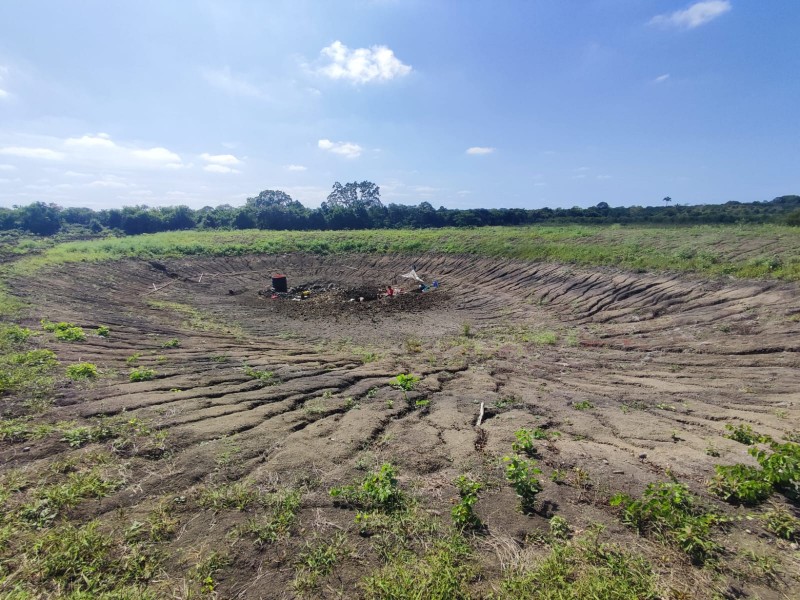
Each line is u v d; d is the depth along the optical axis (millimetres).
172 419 5820
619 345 11672
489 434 6008
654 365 9953
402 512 4070
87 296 16766
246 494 4230
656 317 13516
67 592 3117
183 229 53562
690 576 3293
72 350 8922
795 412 6559
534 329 14438
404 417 6715
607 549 3555
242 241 34969
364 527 3867
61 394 6383
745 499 4117
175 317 16281
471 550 3625
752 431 5773
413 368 10188
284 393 7371
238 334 14172
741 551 3496
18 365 7332
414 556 3551
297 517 3971
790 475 4145
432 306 19344
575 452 5277
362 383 8570
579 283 18109
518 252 24266
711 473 4652
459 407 7246
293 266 30172
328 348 12883
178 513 3979
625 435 5973
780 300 11742
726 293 13328
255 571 3389
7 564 3264
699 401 7504
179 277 25547
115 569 3322
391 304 20000
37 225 47281
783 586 3182
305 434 5719
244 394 7195
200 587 3209
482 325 15750
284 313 18781
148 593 3111
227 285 25469
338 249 32500
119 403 6246
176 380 7645
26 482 4199
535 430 5973
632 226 35938
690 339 11070
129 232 52125
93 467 4547
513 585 3225
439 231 37188
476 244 27984
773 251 15781
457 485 4457
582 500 4270
